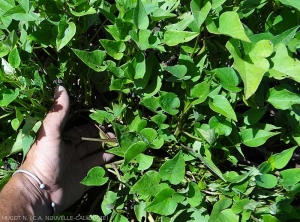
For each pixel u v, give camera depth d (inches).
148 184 15.3
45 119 16.7
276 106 15.4
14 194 16.0
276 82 20.4
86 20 16.1
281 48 13.6
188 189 15.1
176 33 14.4
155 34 15.2
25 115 16.5
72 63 17.1
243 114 16.1
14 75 15.8
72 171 18.1
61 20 14.6
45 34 15.7
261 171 15.3
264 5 16.3
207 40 15.7
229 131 15.4
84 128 18.7
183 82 15.1
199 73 15.5
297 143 17.5
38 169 16.7
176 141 16.4
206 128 15.9
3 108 16.2
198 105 16.3
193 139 16.9
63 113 16.8
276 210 15.6
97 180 16.1
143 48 14.1
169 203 15.3
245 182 15.2
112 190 18.7
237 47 13.1
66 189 17.8
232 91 14.4
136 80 15.4
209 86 14.6
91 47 18.1
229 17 13.2
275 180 15.2
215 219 15.1
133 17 14.1
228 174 16.5
